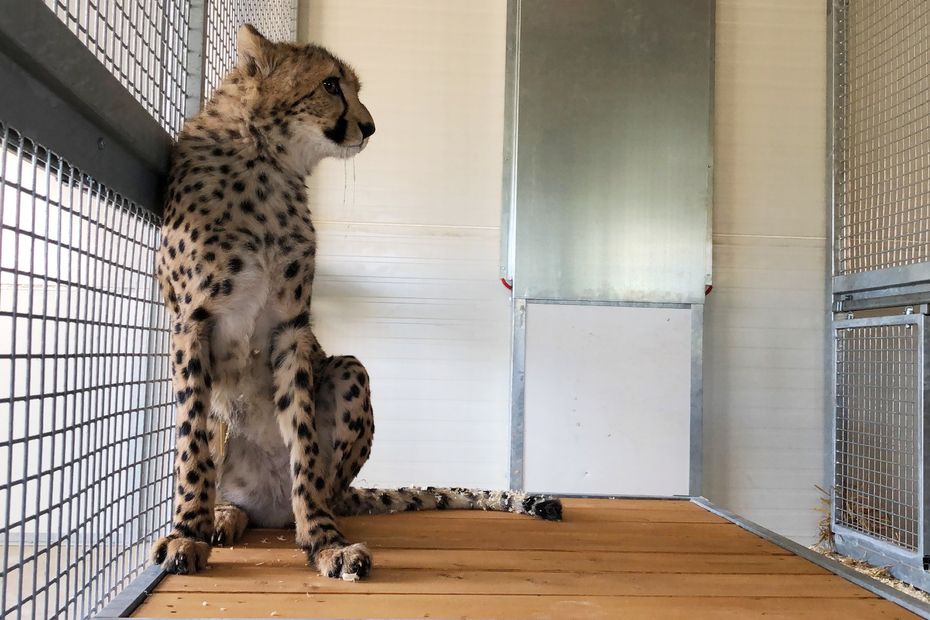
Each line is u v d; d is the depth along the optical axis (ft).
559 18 12.92
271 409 6.42
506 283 13.02
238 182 5.82
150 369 5.98
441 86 13.24
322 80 6.30
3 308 4.76
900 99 12.62
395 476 13.06
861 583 5.51
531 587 5.22
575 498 8.91
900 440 12.07
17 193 3.62
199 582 5.08
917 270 11.18
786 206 13.65
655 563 5.99
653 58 13.01
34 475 3.69
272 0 10.20
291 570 5.44
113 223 5.01
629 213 12.92
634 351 12.88
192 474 5.54
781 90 13.66
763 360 13.55
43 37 3.68
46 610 3.79
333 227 13.11
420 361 13.12
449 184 13.23
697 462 12.84
